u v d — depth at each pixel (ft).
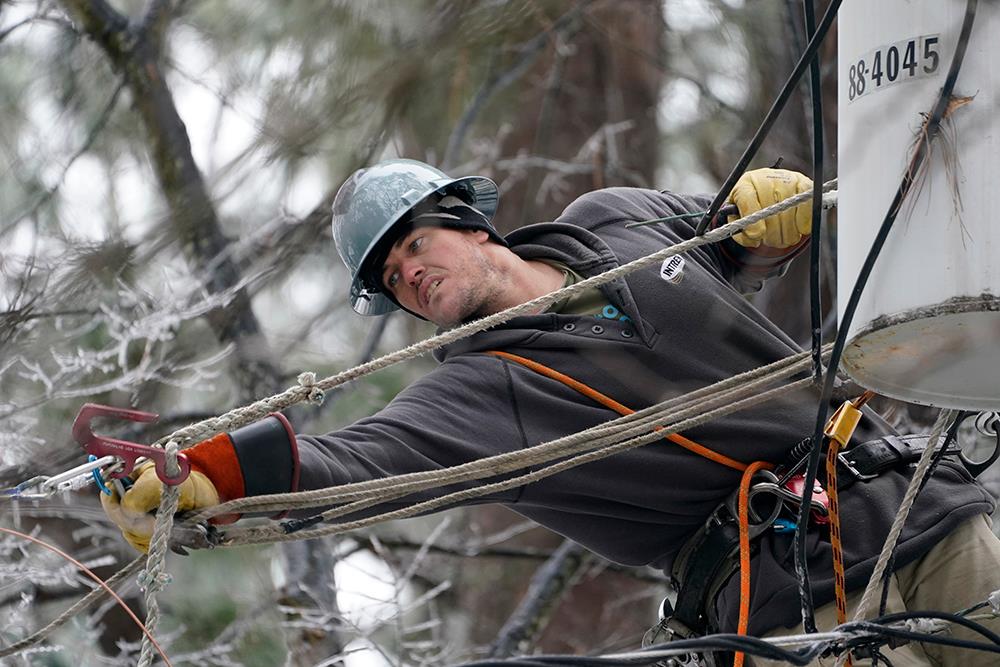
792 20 49.44
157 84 45.78
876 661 25.86
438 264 29.81
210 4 46.55
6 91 47.21
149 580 22.66
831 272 47.24
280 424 24.70
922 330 23.27
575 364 28.48
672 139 63.72
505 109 63.21
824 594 27.30
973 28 23.26
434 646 46.73
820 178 24.67
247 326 44.78
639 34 62.23
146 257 35.40
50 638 45.78
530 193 62.23
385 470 26.12
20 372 39.06
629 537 29.22
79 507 45.16
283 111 32.86
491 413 27.84
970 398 24.29
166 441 23.30
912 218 23.08
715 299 29.19
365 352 50.67
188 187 37.91
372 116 32.04
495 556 54.90
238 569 53.98
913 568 28.04
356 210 30.66
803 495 25.64
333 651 45.85
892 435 29.25
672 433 27.07
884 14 23.95
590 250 29.66
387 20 35.14
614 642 58.23
